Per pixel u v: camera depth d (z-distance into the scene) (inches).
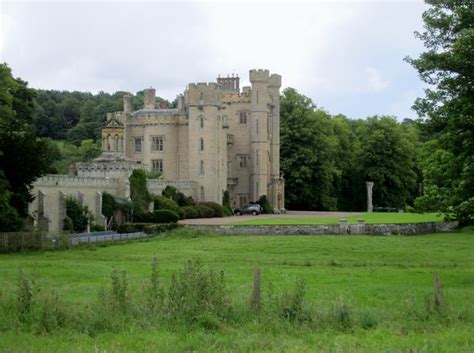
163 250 2080.5
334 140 4712.1
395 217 3422.7
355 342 755.4
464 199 1427.2
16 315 830.5
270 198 4357.8
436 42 1331.2
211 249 2108.8
